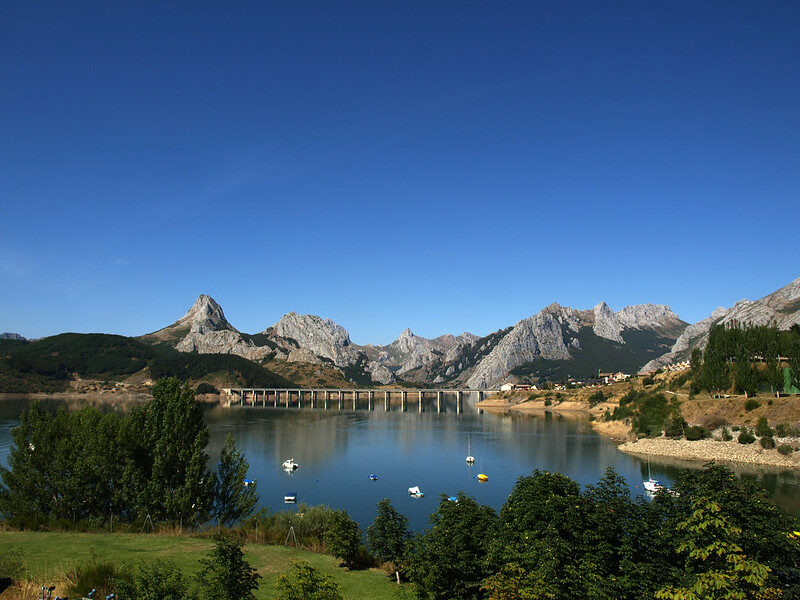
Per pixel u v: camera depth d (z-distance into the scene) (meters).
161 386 47.56
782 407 112.06
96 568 26.80
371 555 36.88
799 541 19.81
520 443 146.75
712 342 169.38
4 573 26.92
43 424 45.06
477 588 25.86
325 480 99.25
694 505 20.80
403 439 158.88
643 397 179.25
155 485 43.53
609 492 25.56
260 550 37.78
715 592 18.23
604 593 20.69
